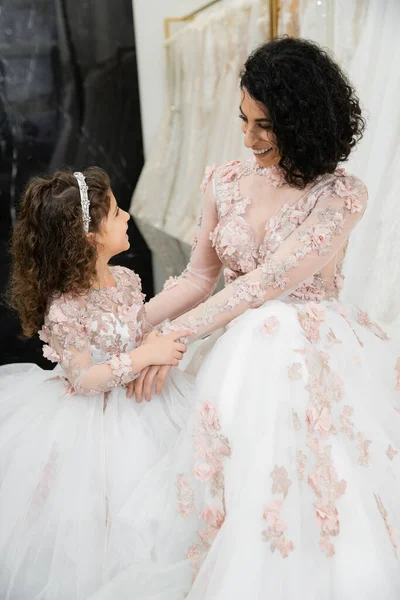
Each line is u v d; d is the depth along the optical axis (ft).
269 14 11.81
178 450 4.68
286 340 4.76
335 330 5.07
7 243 15.88
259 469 4.31
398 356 5.43
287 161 5.11
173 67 17.75
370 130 8.12
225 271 5.82
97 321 5.18
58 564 4.58
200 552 4.48
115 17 18.44
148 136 19.47
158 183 17.85
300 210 5.30
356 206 5.26
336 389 4.69
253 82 4.93
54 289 5.18
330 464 4.41
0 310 12.28
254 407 4.52
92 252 5.15
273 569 4.09
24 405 5.38
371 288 7.73
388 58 7.95
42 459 4.90
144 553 4.46
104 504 4.69
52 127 18.83
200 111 15.71
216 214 5.91
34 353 10.48
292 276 5.16
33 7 18.01
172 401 5.23
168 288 6.08
